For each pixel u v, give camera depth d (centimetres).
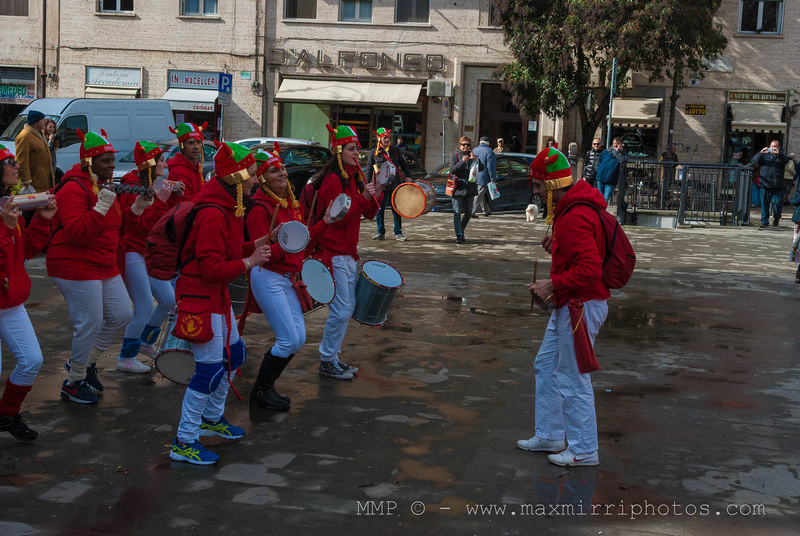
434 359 722
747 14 2773
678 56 2433
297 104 2931
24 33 2944
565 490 454
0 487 443
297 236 512
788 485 466
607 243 477
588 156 2050
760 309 977
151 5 2900
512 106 2883
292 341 570
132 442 514
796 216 1298
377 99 2847
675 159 2677
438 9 2850
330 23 2877
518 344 780
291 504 430
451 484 459
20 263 496
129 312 600
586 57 2502
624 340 805
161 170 648
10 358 709
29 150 1148
